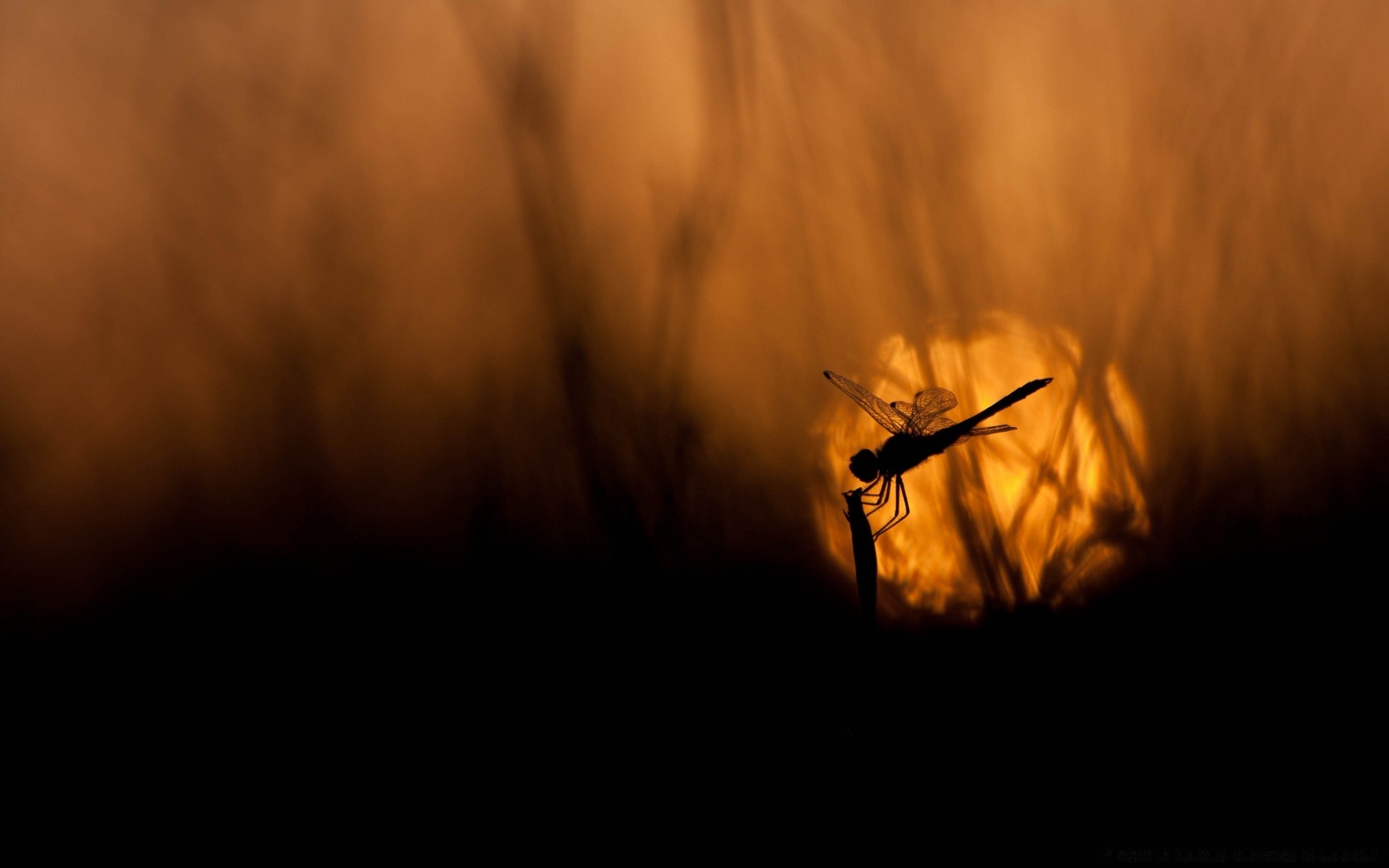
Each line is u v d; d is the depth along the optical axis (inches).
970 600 146.8
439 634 160.2
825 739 138.1
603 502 159.9
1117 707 136.3
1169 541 154.8
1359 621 144.6
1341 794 123.2
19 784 152.3
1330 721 135.4
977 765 131.0
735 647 151.4
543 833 135.4
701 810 133.8
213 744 155.3
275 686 160.6
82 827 146.2
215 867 136.4
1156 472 159.0
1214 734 133.3
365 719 154.4
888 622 148.9
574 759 143.9
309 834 139.6
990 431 135.4
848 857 124.1
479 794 142.6
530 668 154.6
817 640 150.9
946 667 142.7
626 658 152.8
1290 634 145.0
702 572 158.7
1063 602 147.3
